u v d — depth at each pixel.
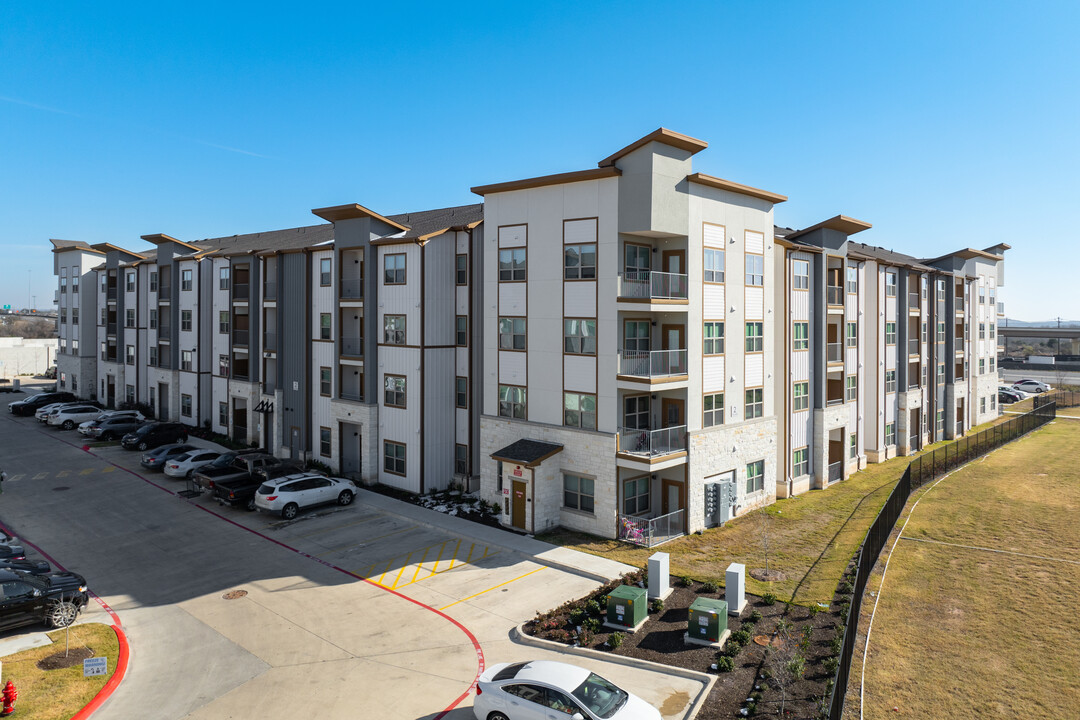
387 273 34.50
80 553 25.27
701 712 14.80
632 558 24.94
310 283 38.62
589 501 28.08
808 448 36.78
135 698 15.62
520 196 30.03
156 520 29.31
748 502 32.06
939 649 18.20
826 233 36.88
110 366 59.59
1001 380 100.38
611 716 13.02
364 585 22.45
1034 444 49.94
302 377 39.31
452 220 36.97
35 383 81.31
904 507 31.94
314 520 29.61
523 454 28.42
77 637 18.53
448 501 32.22
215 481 31.50
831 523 29.98
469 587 22.33
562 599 21.39
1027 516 30.36
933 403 50.12
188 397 50.28
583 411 28.11
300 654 17.77
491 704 14.03
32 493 33.16
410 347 33.38
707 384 29.31
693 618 18.16
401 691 15.92
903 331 45.41
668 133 25.69
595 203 27.45
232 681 16.41
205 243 62.12
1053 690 16.20
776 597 21.34
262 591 21.92
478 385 33.72
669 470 29.03
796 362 35.31
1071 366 121.44
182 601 21.11
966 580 22.94
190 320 49.59
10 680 15.83
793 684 15.91
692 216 28.09
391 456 34.69
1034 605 20.91
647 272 28.11
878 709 15.37
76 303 63.28
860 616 20.08
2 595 18.41
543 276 29.25
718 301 29.78
